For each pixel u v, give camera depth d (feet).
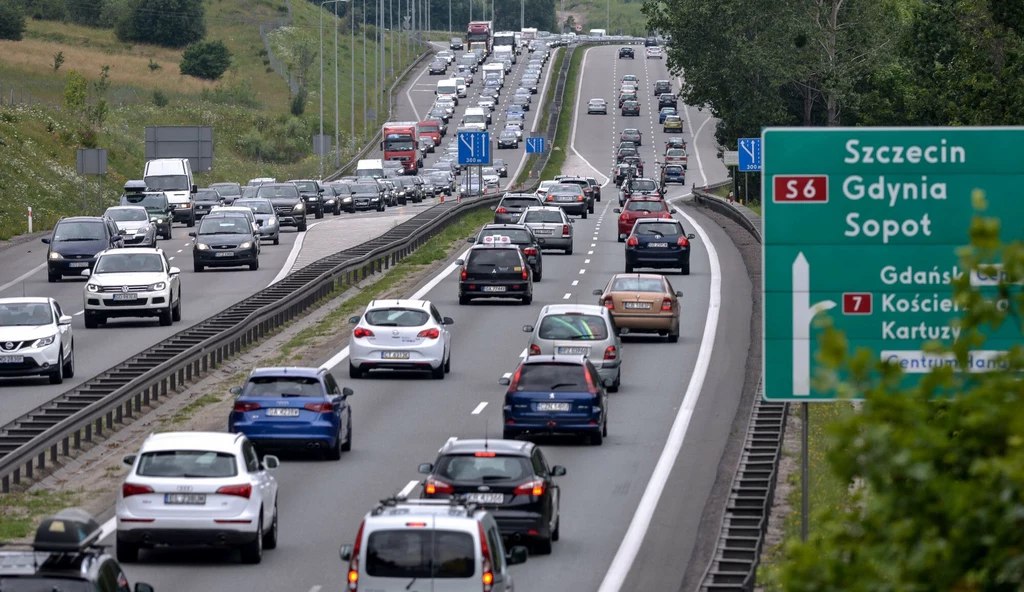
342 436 285.43
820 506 219.82
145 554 213.46
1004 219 148.46
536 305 503.61
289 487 258.16
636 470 273.95
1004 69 511.40
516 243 554.87
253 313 428.56
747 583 169.68
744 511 214.28
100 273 467.11
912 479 74.49
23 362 362.53
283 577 197.26
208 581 194.90
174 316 478.59
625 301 419.95
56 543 124.57
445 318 387.34
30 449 256.32
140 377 322.14
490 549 155.12
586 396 290.15
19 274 606.55
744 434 304.50
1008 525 69.21
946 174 149.18
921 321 149.89
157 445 205.26
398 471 270.67
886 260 150.30
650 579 199.41
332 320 474.49
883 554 73.92
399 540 152.56
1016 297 75.82
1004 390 73.77
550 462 281.13
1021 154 148.56
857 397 87.10
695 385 363.15
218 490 200.95
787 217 151.33
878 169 150.20
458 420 320.91
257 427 273.13
